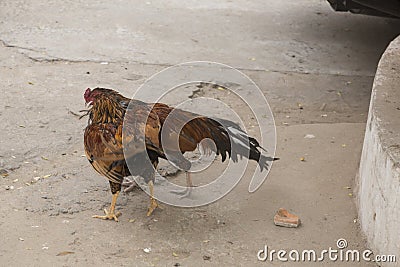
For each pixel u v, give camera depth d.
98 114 5.30
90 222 5.45
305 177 6.21
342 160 6.52
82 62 9.05
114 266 4.88
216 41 10.26
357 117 8.02
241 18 11.39
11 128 7.05
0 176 6.13
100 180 6.10
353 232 5.38
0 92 7.95
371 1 8.85
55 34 10.01
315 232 5.39
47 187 5.95
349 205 5.76
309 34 10.85
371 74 9.43
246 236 5.33
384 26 11.41
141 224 5.45
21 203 5.67
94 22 10.68
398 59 6.53
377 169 4.98
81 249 5.08
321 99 8.52
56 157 6.53
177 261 4.98
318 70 9.45
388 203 4.73
